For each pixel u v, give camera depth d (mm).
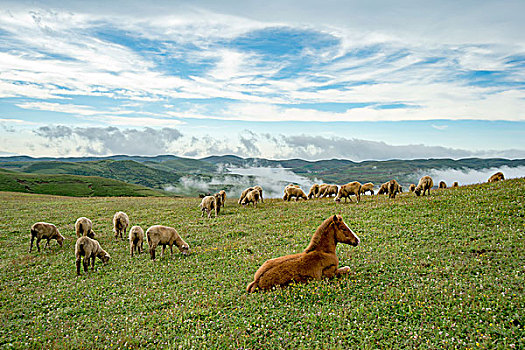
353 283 4641
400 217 7965
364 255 5676
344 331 3533
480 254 5203
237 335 3734
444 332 3303
